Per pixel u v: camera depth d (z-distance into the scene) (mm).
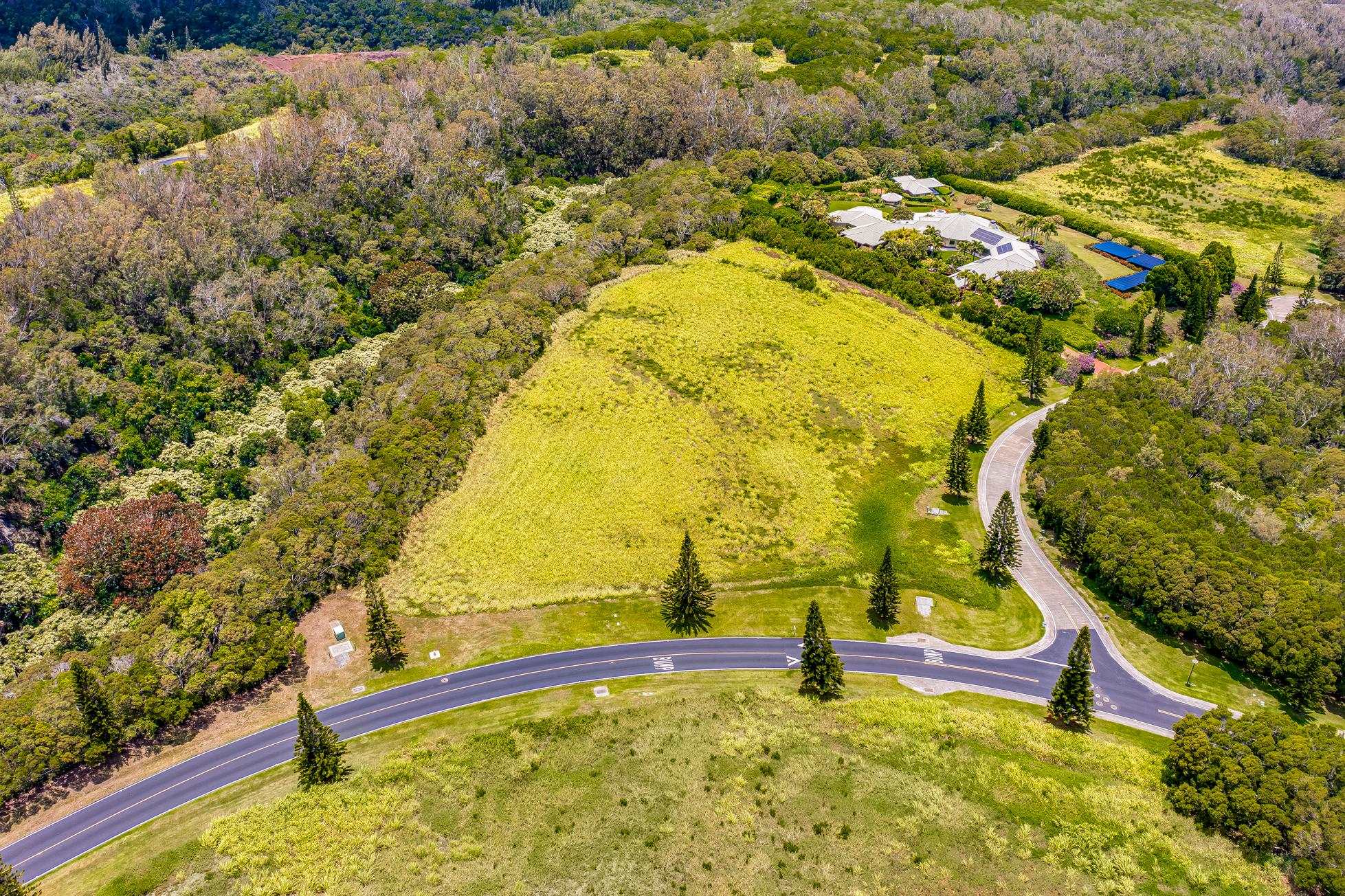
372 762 81938
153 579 102812
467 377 130125
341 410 134375
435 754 82688
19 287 131875
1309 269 192125
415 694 89750
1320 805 70188
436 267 171875
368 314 160250
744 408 132500
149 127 192500
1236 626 91000
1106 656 94875
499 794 79000
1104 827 75000
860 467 124812
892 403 136750
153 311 140625
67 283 137125
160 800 78375
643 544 109750
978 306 156500
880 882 71750
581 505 114375
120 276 141000
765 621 99750
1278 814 70875
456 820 76812
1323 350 145500
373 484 110062
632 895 71000
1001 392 141875
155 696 84000
